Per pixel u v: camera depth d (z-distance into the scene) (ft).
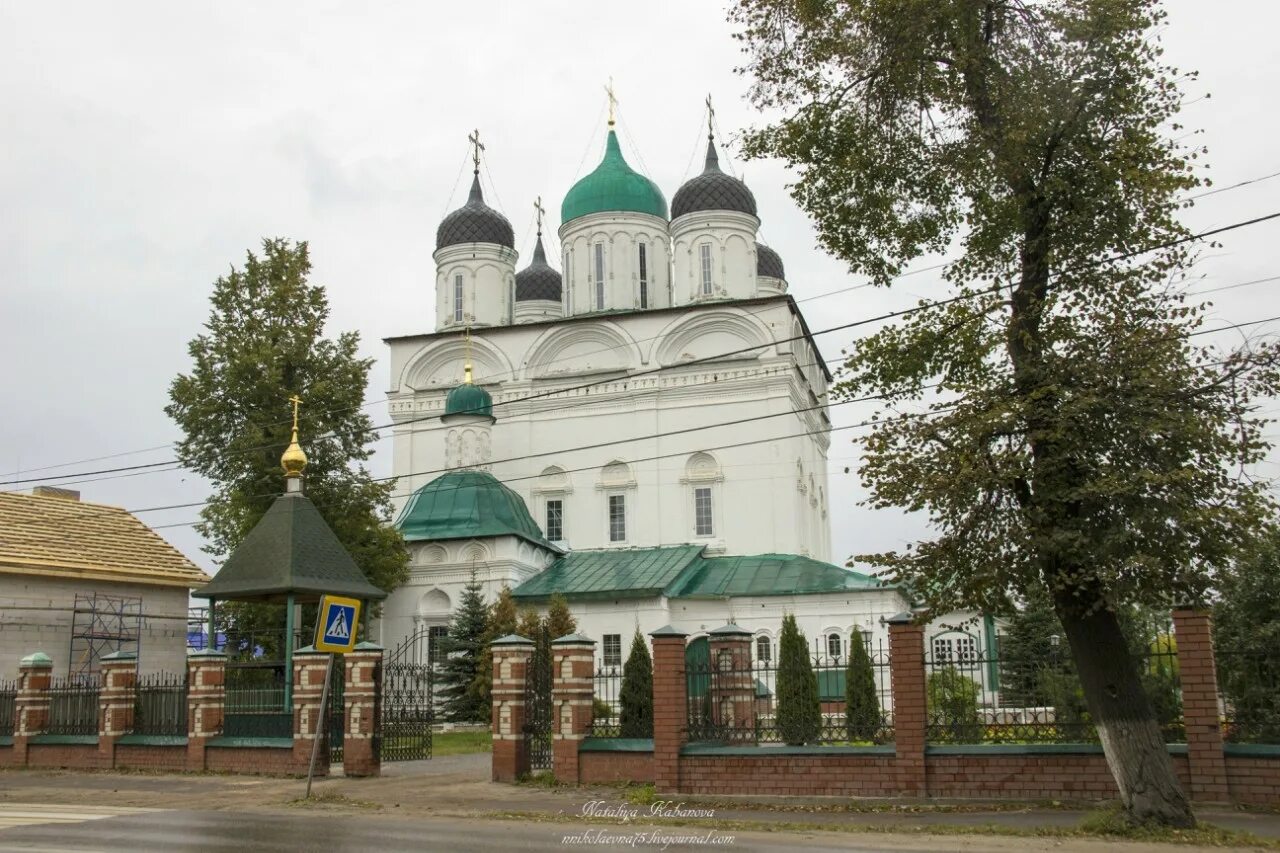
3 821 50.80
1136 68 47.91
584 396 161.27
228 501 122.93
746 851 40.55
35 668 83.51
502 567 139.74
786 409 152.97
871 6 50.88
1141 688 45.98
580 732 62.34
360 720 70.59
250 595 84.38
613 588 134.92
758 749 55.98
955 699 58.49
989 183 50.75
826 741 57.00
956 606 48.80
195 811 55.31
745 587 135.33
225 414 123.34
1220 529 43.86
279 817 52.60
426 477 165.37
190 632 128.16
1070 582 44.45
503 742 64.44
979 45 49.83
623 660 131.95
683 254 171.73
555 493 159.74
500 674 65.31
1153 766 44.75
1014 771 51.75
